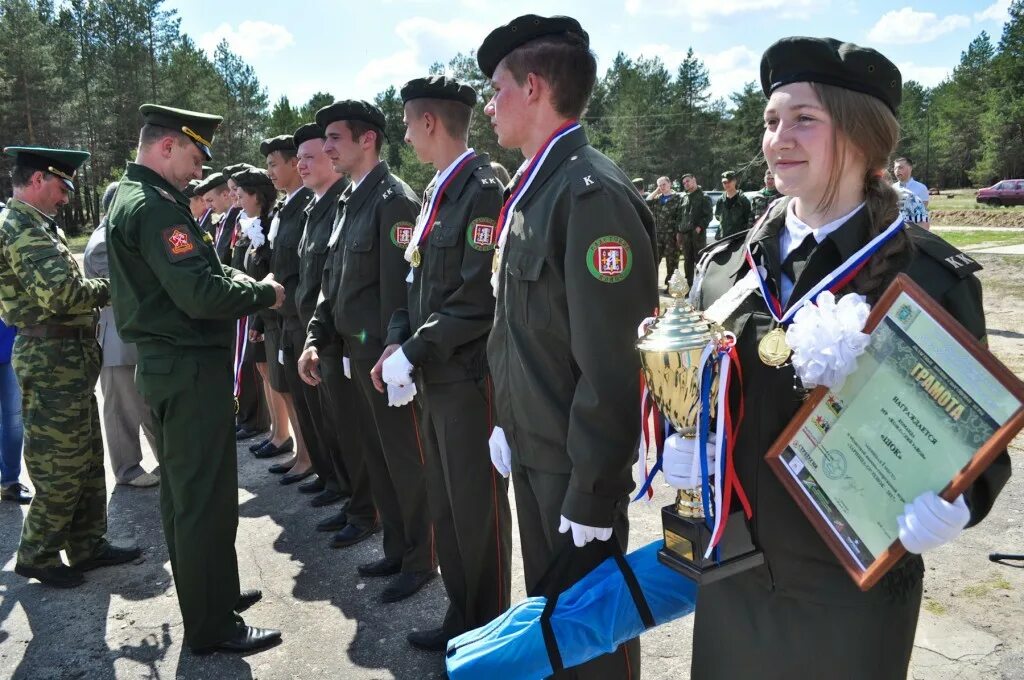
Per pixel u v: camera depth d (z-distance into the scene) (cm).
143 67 4159
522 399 194
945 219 2511
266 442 536
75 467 337
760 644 139
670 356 130
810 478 123
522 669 173
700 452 130
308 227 391
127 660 283
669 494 410
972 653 252
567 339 186
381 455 337
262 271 476
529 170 196
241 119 4928
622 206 174
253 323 512
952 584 296
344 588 334
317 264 381
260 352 519
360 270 317
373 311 318
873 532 115
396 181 325
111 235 265
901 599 129
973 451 103
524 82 193
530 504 207
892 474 112
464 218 258
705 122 5931
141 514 427
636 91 5938
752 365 134
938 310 106
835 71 121
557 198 180
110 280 273
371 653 283
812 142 123
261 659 281
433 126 272
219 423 277
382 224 312
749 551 136
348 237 323
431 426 273
